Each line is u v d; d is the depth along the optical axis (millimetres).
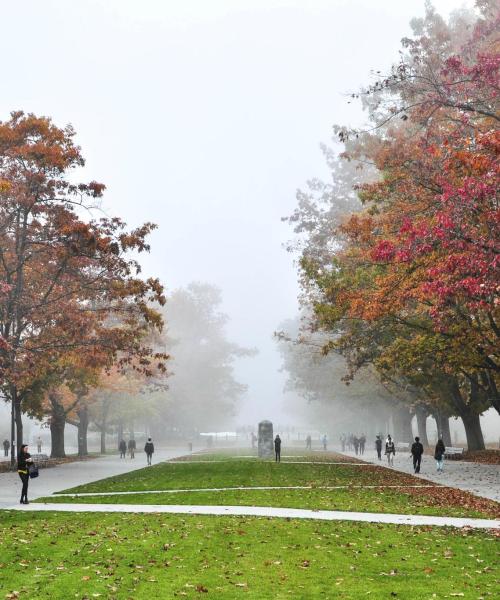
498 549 12789
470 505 19125
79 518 17297
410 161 27859
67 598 9586
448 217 19562
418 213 26266
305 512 17938
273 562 11812
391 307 26438
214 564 11719
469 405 45094
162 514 17828
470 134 25562
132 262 36750
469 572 11008
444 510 18141
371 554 12438
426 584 10258
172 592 9867
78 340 37750
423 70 27656
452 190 20156
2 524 16312
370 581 10453
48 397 53594
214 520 16609
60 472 36094
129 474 33562
